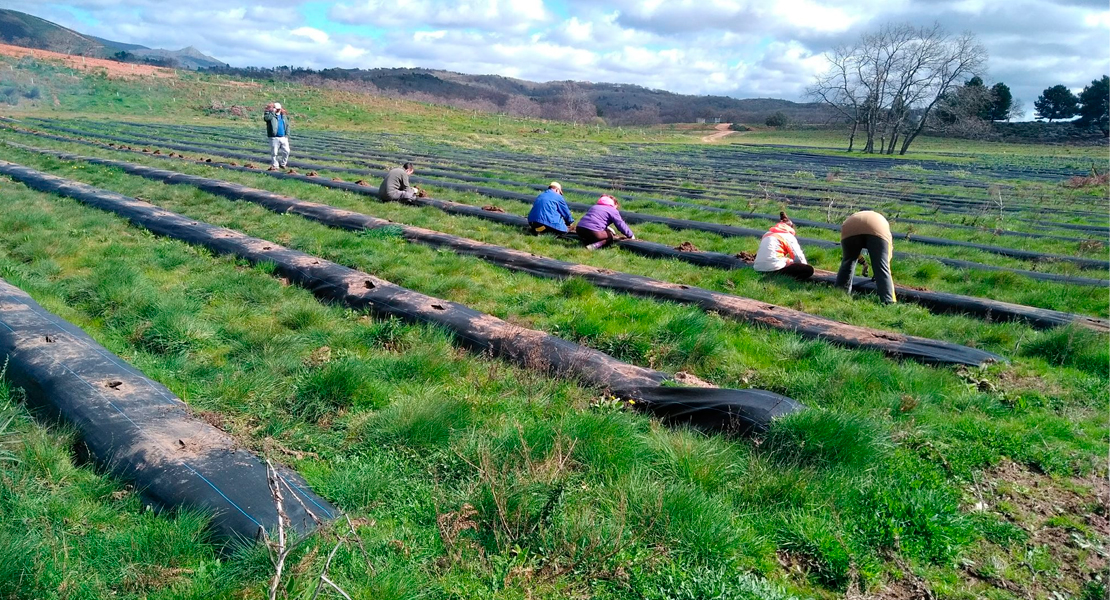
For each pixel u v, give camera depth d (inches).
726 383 236.5
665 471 167.3
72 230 405.1
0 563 116.5
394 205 566.6
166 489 146.9
